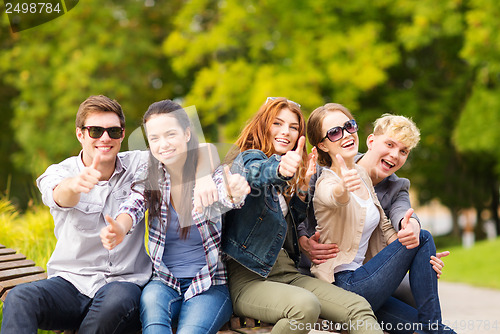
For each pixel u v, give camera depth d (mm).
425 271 2842
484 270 8719
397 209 3059
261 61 12297
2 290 2773
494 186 16562
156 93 14188
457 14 11555
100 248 2715
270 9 12266
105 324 2439
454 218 17516
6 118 14820
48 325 2527
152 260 2645
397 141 3090
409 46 11781
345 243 2930
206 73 11898
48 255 4379
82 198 2707
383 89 13281
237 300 2684
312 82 11273
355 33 11523
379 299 2871
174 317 2582
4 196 5781
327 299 2672
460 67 14086
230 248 2691
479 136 11945
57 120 12555
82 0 12930
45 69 12969
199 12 12609
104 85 12586
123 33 13242
